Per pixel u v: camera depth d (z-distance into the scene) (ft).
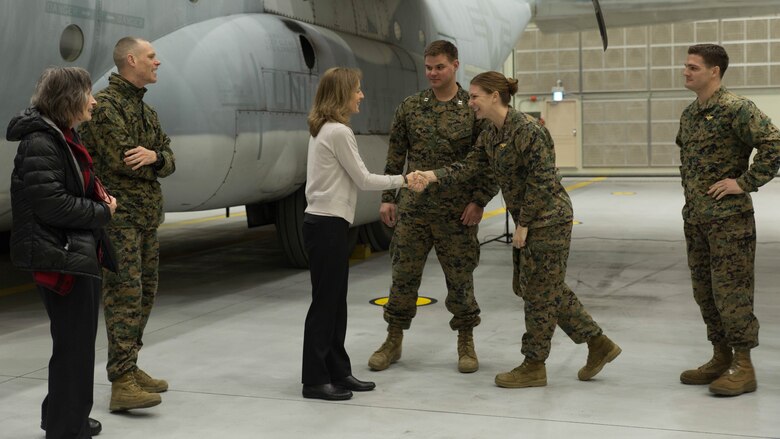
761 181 14.21
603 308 22.56
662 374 16.30
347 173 14.66
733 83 80.59
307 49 26.89
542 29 48.44
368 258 31.91
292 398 15.01
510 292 25.14
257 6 25.85
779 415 13.75
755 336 14.84
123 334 14.10
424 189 16.30
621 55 81.35
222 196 23.94
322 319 14.82
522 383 15.46
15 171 11.41
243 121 23.27
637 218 45.32
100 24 20.31
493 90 14.67
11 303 24.40
